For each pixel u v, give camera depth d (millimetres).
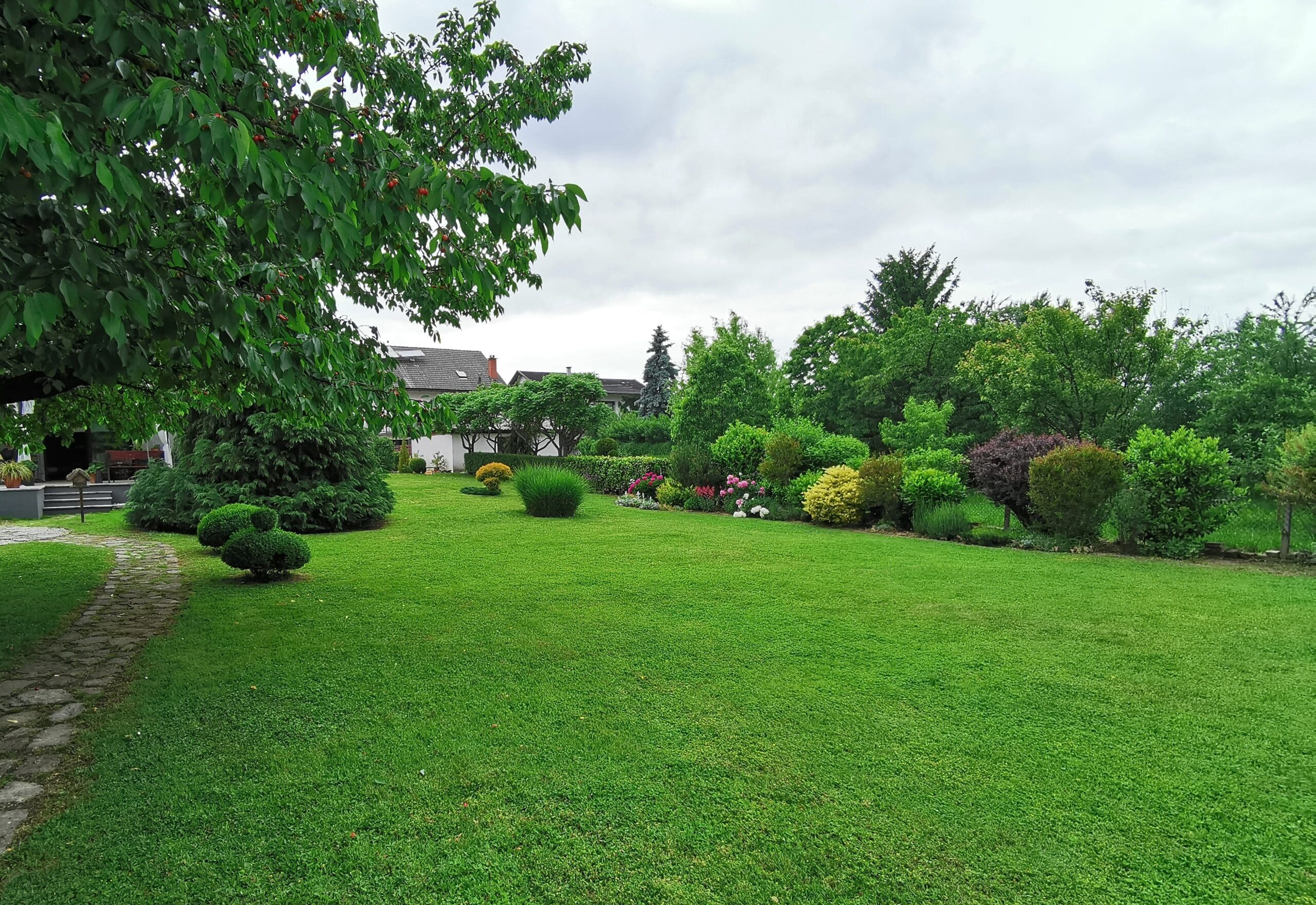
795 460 13109
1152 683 3656
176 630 4664
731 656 4156
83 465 17047
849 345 23609
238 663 3949
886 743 2930
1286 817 2346
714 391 19250
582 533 10141
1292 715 3223
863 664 4000
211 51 2088
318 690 3533
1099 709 3305
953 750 2857
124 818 2279
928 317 21828
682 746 2895
